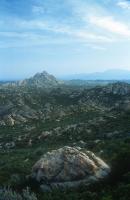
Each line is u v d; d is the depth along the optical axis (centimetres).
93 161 5016
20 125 17625
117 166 5019
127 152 5303
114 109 15388
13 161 8262
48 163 5038
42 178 4928
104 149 6869
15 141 13375
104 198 3981
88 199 4125
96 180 4688
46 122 17400
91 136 11156
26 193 4469
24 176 5488
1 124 18012
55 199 4319
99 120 13350
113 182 4597
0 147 12888
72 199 4212
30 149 11275
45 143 12131
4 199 4538
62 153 5138
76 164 4888
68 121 15762
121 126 11031
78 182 4706
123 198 3847
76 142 10675
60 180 4806
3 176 5941
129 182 4331
